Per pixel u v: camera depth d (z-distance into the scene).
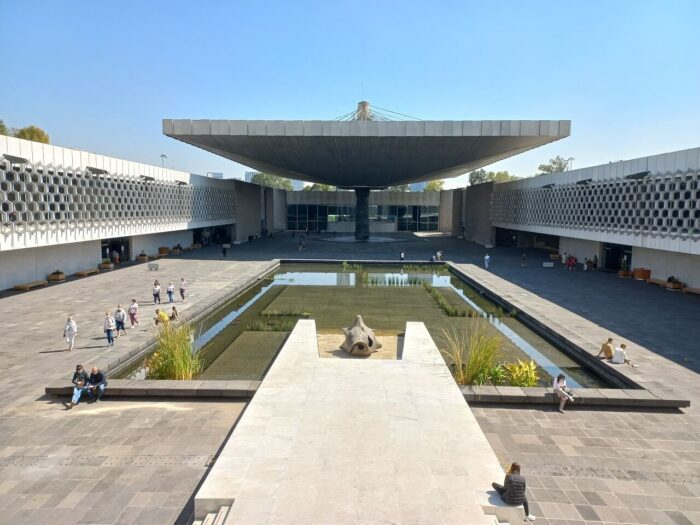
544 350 14.50
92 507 6.40
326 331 16.19
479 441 7.43
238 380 11.08
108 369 11.59
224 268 28.58
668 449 8.07
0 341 13.45
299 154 35.19
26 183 19.16
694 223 18.55
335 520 5.56
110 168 25.52
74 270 25.33
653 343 13.70
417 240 50.56
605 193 25.30
